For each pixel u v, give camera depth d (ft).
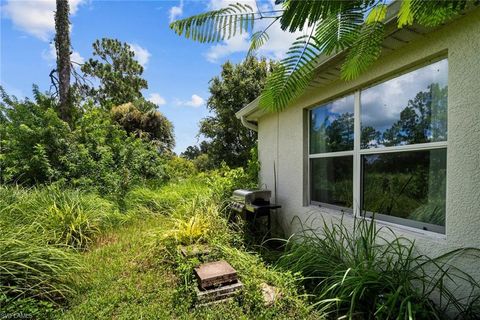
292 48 3.14
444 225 7.12
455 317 6.40
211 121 46.24
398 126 8.42
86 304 7.82
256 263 10.09
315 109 12.74
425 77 7.58
